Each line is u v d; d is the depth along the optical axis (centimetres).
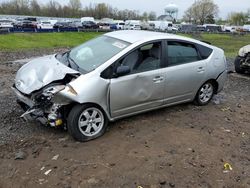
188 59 618
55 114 486
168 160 454
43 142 491
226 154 486
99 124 512
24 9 10769
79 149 474
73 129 483
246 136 558
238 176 429
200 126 582
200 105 684
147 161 448
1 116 581
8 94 731
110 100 511
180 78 600
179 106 675
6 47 2841
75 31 4597
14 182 393
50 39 3716
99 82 493
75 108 481
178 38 608
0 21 4628
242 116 659
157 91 571
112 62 513
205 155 477
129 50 535
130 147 486
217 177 423
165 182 403
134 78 529
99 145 488
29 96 498
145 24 7006
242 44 4294
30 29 4069
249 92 888
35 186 387
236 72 1201
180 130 557
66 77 498
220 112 665
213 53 665
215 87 694
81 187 386
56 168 424
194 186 400
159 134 535
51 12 10919
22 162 436
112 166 432
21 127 540
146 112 620
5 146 474
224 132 566
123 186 391
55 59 572
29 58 1839
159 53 573
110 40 584
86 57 554
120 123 568
